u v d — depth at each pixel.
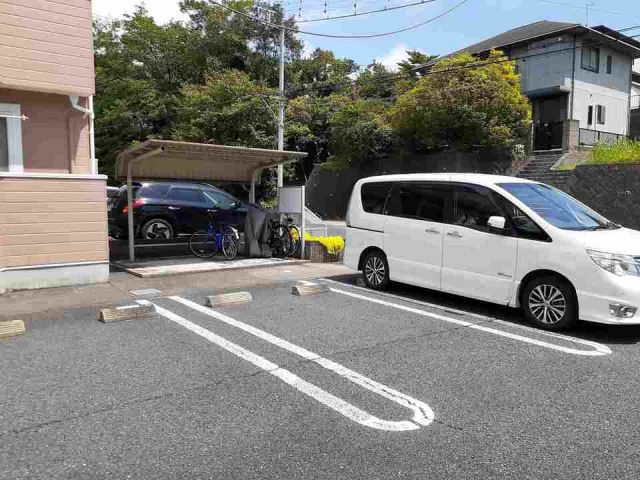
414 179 7.54
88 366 4.59
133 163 10.23
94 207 8.23
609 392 4.04
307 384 4.19
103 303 7.03
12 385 4.16
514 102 20.06
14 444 3.20
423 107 20.39
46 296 7.38
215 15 25.56
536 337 5.52
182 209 12.88
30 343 5.27
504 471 2.91
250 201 11.95
